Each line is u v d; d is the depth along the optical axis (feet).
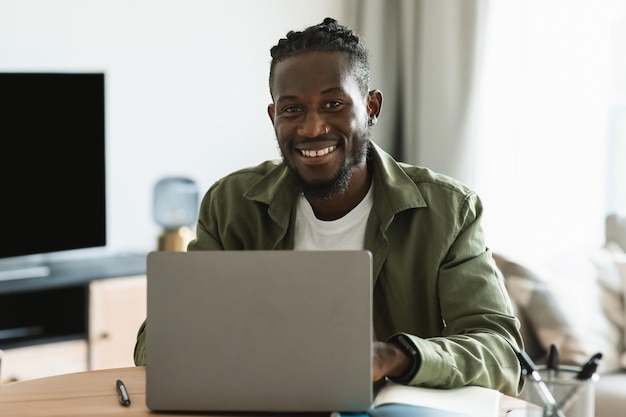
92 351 12.88
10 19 13.19
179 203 14.26
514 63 15.03
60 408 5.64
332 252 5.29
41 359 12.53
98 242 13.56
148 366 5.45
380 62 16.01
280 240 7.18
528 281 10.99
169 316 5.41
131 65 14.24
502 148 15.24
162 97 14.56
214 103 15.06
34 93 12.75
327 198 6.73
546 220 14.89
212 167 15.15
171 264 5.38
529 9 14.84
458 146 15.35
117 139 14.19
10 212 12.70
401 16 15.90
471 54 15.15
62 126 13.04
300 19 15.85
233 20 15.14
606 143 14.58
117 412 5.54
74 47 13.73
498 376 6.12
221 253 5.35
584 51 14.47
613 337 11.00
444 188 7.02
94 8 13.87
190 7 14.71
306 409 5.38
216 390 5.41
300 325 5.33
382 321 7.12
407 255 6.91
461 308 6.63
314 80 6.35
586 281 11.23
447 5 15.30
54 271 12.98
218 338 5.39
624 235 12.19
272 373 5.36
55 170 13.05
